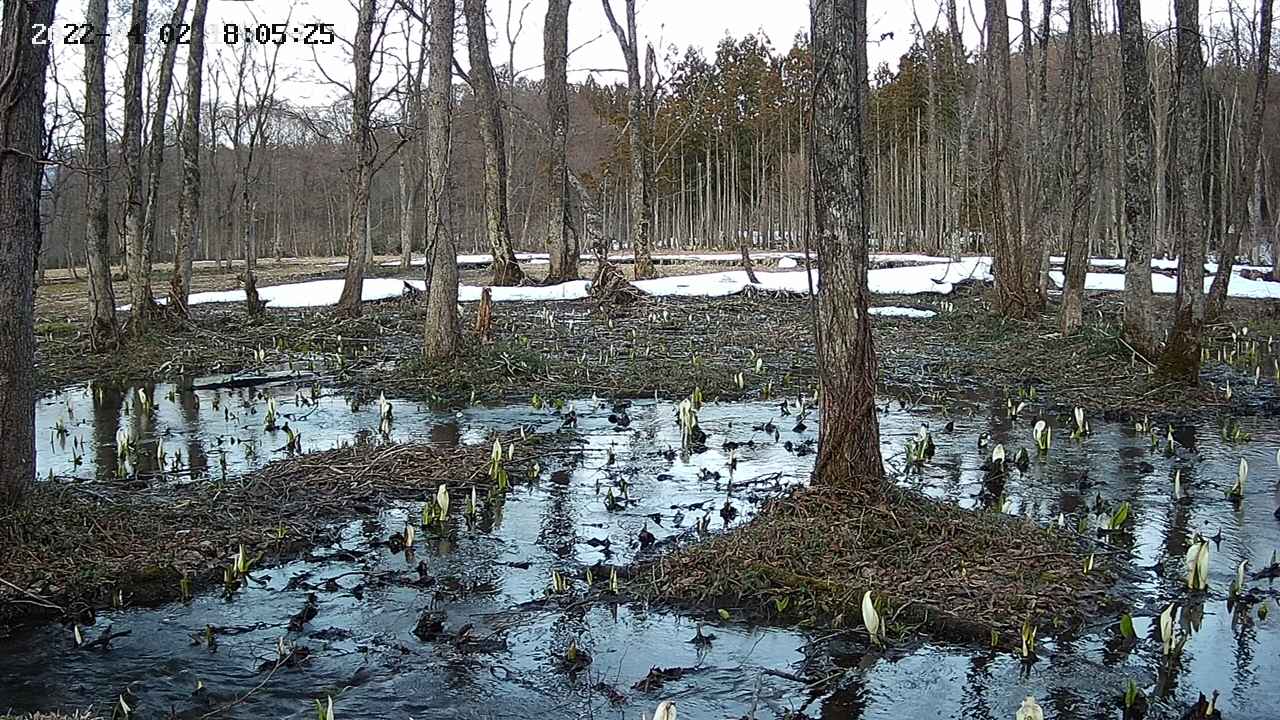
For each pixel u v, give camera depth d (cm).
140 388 1362
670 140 4988
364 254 1934
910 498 661
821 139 646
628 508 757
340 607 570
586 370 1412
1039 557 606
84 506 675
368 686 473
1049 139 1964
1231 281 2802
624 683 476
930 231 4350
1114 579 589
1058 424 1101
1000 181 1948
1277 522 718
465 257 4678
